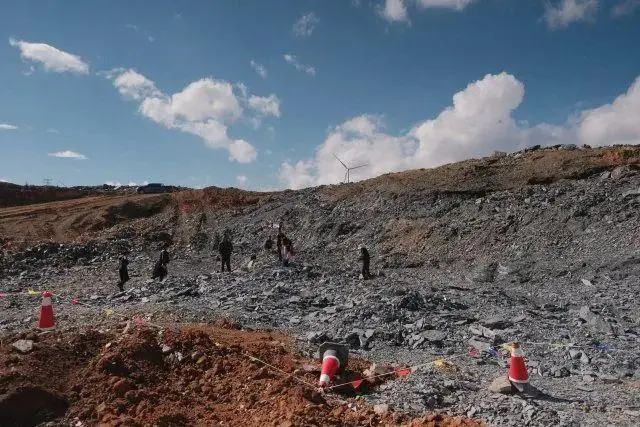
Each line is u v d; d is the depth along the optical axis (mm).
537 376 9344
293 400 7285
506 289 20875
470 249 28047
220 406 7414
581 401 7871
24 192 59094
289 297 16781
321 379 8180
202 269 30031
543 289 20188
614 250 23281
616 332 12680
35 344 7949
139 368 7961
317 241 35375
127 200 47969
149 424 6598
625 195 27734
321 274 23125
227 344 9297
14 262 30344
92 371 7676
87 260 32688
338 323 12938
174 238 40094
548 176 33938
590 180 32031
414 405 7543
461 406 7641
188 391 7734
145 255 34969
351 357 10211
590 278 21078
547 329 12797
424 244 30172
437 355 10750
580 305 16141
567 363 10109
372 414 7180
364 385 8453
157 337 8859
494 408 7473
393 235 32375
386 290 16938
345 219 36781
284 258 25578
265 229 39344
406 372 8992
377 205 36906
